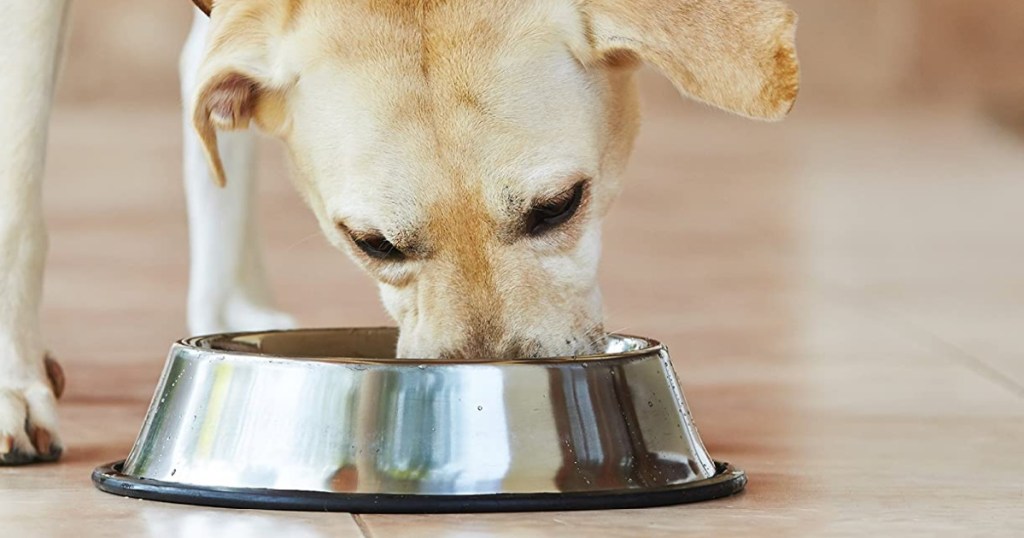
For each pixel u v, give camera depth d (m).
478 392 2.61
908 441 3.38
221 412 2.69
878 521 2.54
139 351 4.76
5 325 3.10
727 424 3.62
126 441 3.33
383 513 2.54
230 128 3.35
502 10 3.11
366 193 3.06
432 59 3.06
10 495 2.73
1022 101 16.06
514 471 2.59
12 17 3.15
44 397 3.08
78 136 13.42
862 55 16.80
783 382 4.25
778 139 14.20
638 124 3.47
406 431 2.60
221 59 3.24
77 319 5.45
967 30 16.72
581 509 2.58
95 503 2.65
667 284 6.48
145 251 7.54
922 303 5.93
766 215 9.21
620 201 9.93
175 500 2.65
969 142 13.77
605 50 3.12
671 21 3.07
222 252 4.24
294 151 3.33
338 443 2.60
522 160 3.03
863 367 4.51
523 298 3.05
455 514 2.54
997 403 3.92
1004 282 6.51
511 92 3.05
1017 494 2.79
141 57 15.82
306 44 3.18
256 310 4.29
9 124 3.15
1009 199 9.95
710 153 13.05
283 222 8.73
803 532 2.45
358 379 2.62
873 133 14.59
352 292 6.27
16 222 3.13
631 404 2.72
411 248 3.08
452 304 3.04
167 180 10.75
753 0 3.06
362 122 3.08
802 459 3.16
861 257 7.39
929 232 8.37
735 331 5.25
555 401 2.64
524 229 3.08
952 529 2.48
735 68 2.99
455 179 3.01
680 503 2.66
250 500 2.59
